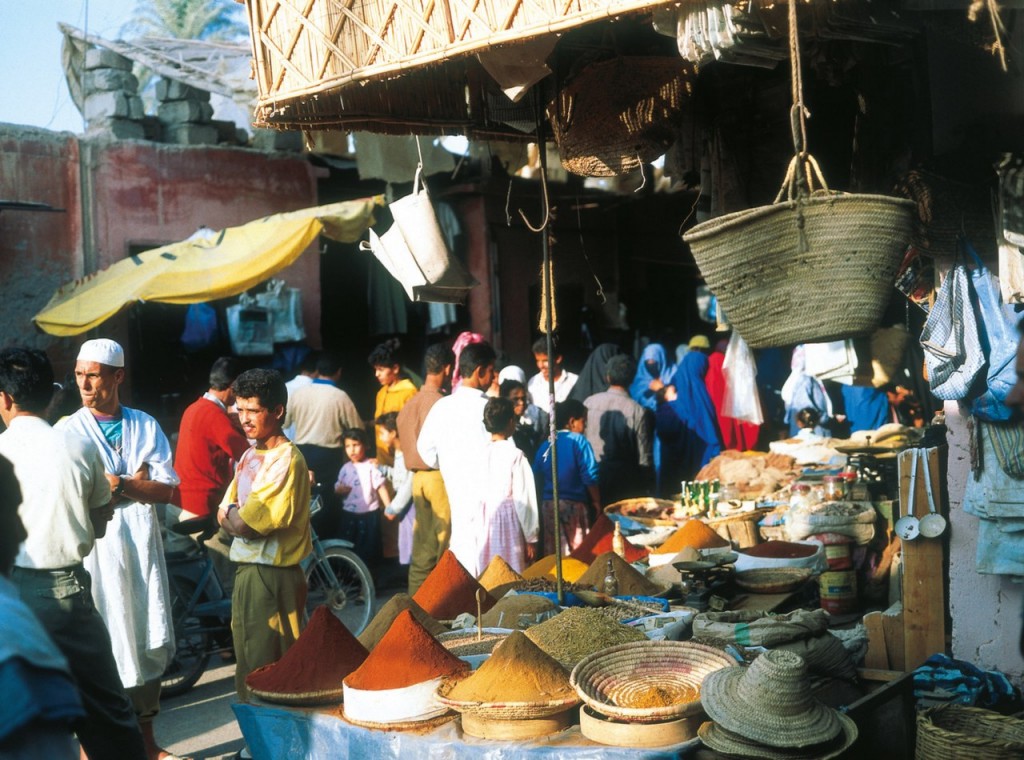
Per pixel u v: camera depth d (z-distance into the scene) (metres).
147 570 4.83
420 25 3.75
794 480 6.81
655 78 4.54
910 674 4.15
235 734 5.52
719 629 4.02
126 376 10.55
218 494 6.54
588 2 3.34
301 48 4.16
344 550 7.45
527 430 7.60
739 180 4.85
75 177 10.35
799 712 3.19
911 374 7.66
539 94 4.76
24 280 10.11
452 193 11.88
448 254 4.67
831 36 3.39
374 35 3.90
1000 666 4.30
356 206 9.96
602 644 3.81
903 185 4.04
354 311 12.77
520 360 12.23
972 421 4.12
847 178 4.73
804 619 4.02
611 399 8.31
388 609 4.36
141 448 4.88
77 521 4.00
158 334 10.72
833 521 5.93
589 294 13.04
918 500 4.50
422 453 6.32
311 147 4.80
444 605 4.72
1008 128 4.00
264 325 10.83
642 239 13.59
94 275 10.02
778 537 6.41
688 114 4.90
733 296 2.82
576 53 4.77
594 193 12.23
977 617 4.36
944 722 3.77
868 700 3.81
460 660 3.73
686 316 14.55
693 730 3.30
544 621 4.07
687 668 3.58
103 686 4.04
